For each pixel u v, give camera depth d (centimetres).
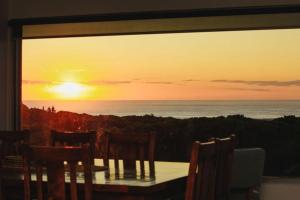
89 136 418
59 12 559
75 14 553
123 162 391
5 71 581
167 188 290
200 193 275
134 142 398
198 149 260
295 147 661
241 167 438
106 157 409
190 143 689
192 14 516
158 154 692
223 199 316
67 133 419
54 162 257
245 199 452
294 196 514
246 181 443
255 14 502
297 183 523
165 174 325
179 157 686
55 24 561
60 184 257
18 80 595
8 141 438
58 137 421
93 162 386
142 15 531
